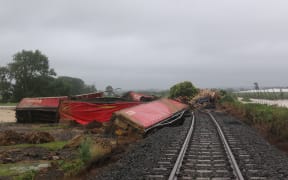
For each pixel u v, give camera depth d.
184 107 32.19
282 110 27.70
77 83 163.75
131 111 23.86
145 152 16.08
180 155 14.73
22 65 113.56
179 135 22.03
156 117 25.02
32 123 34.53
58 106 32.38
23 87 114.88
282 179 11.28
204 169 12.77
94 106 30.70
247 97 81.88
